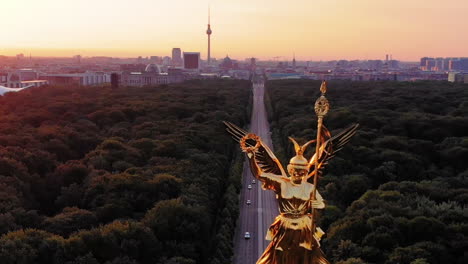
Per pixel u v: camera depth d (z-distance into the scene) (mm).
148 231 108375
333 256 109312
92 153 180000
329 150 22125
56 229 114438
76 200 143000
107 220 122812
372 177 172375
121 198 131500
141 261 103938
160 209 120438
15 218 117750
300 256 21797
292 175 21750
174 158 178875
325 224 130500
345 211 137375
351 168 176000
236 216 150500
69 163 169375
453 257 105000
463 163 192250
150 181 141500
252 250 134625
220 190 161875
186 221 116750
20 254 93500
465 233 111750
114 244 102500
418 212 123438
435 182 157500
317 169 21609
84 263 94312
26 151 173500
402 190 148000
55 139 194625
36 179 154125
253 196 180375
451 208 130000
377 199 136625
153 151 187500
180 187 142625
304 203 21516
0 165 150625
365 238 111000
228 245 128125
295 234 21562
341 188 155500
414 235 113062
